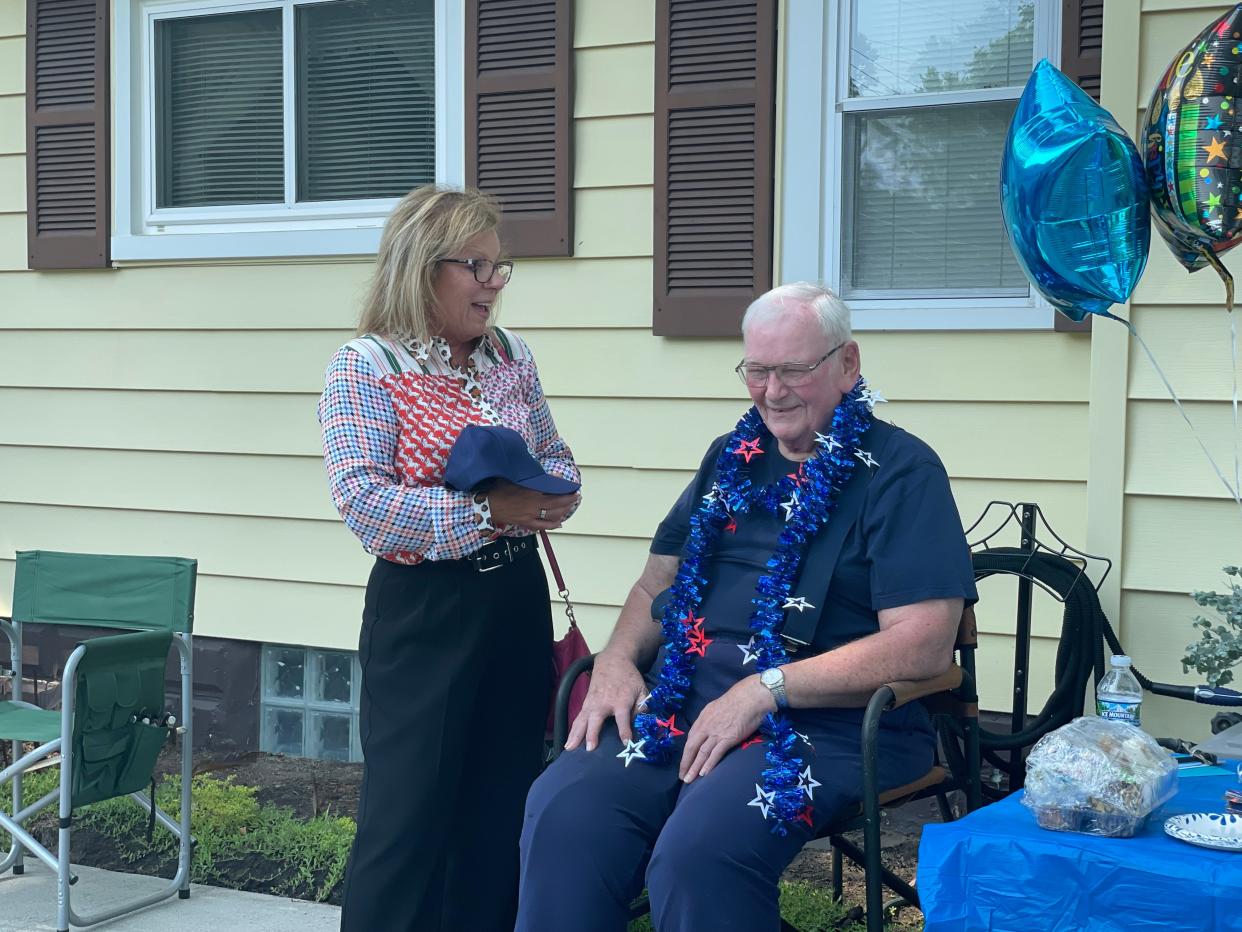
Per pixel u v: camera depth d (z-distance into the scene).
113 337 4.82
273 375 4.59
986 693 3.69
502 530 2.58
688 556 2.61
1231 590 2.84
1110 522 3.01
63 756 3.07
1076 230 2.38
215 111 4.73
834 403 2.54
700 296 4.02
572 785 2.36
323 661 4.60
